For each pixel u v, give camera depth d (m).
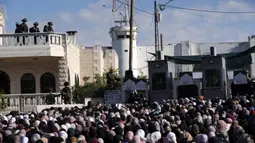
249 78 43.66
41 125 19.09
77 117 21.45
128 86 39.00
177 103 28.58
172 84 41.22
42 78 43.25
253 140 12.84
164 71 40.94
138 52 77.50
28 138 16.73
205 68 40.38
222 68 40.19
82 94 40.28
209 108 22.97
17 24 41.50
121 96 38.75
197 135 15.61
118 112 23.19
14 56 40.66
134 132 16.95
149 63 41.41
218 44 77.19
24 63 43.25
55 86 43.06
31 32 41.00
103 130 16.53
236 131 15.20
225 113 20.38
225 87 40.38
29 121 21.45
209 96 40.16
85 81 48.44
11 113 26.70
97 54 50.75
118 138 15.88
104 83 45.31
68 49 42.53
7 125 20.55
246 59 47.34
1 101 37.06
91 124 19.31
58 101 38.75
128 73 39.66
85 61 50.62
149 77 41.25
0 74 43.50
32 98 38.81
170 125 17.66
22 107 37.50
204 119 19.11
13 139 16.34
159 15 50.56
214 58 40.25
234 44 76.44
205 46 77.38
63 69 41.59
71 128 16.92
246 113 20.55
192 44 77.94
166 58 47.41
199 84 41.31
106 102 38.72
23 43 40.81
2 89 41.22
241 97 30.88
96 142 15.17
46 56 40.62
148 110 24.89
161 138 15.47
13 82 43.25
